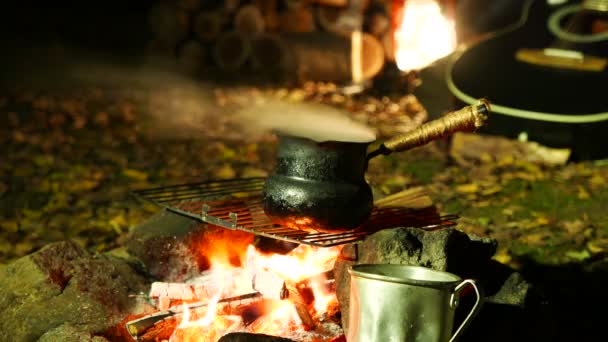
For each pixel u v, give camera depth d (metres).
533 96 2.00
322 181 1.05
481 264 1.10
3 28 4.07
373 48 3.29
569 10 2.19
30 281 1.13
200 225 1.22
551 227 1.60
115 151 2.27
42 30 4.10
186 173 2.04
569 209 1.70
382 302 0.96
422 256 1.06
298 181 1.06
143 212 1.72
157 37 3.57
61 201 1.79
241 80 3.39
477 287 0.97
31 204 1.79
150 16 3.56
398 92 3.22
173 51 3.56
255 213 1.17
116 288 1.16
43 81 3.29
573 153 2.00
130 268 1.22
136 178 2.00
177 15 3.49
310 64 3.37
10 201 1.81
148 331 1.08
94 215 1.71
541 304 1.11
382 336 0.97
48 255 1.16
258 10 3.44
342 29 3.38
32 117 2.68
